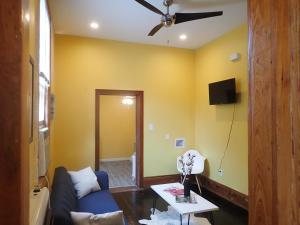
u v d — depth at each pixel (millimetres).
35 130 1954
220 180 4609
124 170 6621
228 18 3820
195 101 5523
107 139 8023
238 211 3863
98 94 4809
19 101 844
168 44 5176
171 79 5348
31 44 1649
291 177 670
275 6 726
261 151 781
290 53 672
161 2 3293
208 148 5012
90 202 2961
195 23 4035
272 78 738
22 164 862
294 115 660
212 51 4910
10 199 833
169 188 3539
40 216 1466
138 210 3873
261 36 784
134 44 5066
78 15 3717
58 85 4570
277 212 716
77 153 4676
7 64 838
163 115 5277
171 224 3303
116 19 3881
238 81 4164
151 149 5172
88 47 4750
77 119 4680
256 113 805
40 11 2395
